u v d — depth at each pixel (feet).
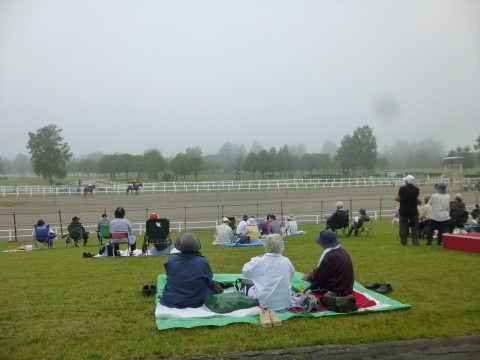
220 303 21.44
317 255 39.14
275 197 141.38
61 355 17.12
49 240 61.62
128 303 23.91
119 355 17.13
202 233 77.61
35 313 22.18
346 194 149.07
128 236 43.24
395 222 78.23
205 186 163.63
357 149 317.22
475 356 17.20
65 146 280.72
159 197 143.02
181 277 22.29
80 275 31.58
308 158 364.38
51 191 165.58
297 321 20.54
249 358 16.98
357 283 26.63
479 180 175.22
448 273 29.68
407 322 20.51
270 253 22.29
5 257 46.65
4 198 146.82
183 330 19.51
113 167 335.88
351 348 17.88
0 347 17.94
